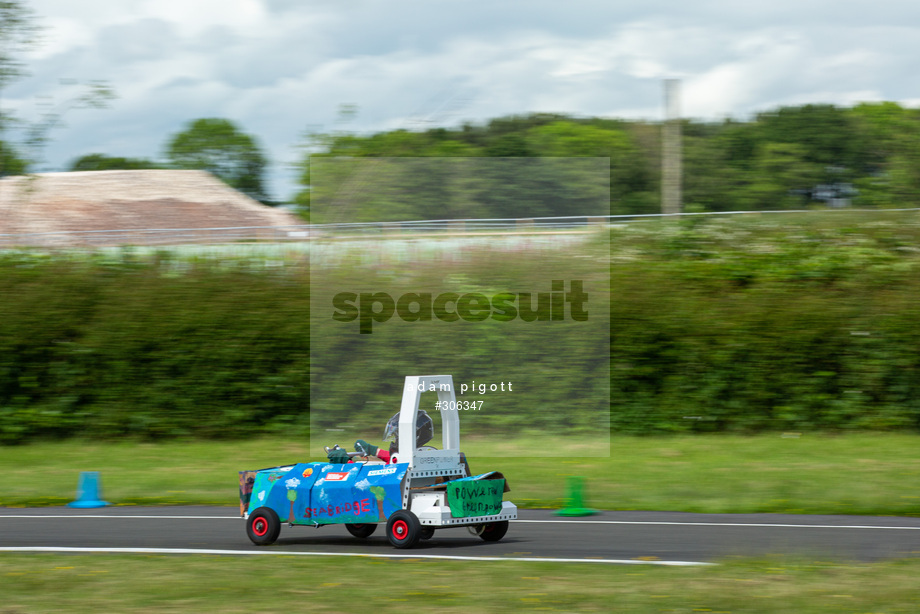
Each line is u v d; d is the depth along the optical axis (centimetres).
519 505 1741
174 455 2533
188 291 2967
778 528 1397
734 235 3030
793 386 2645
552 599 874
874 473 1945
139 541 1341
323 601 875
